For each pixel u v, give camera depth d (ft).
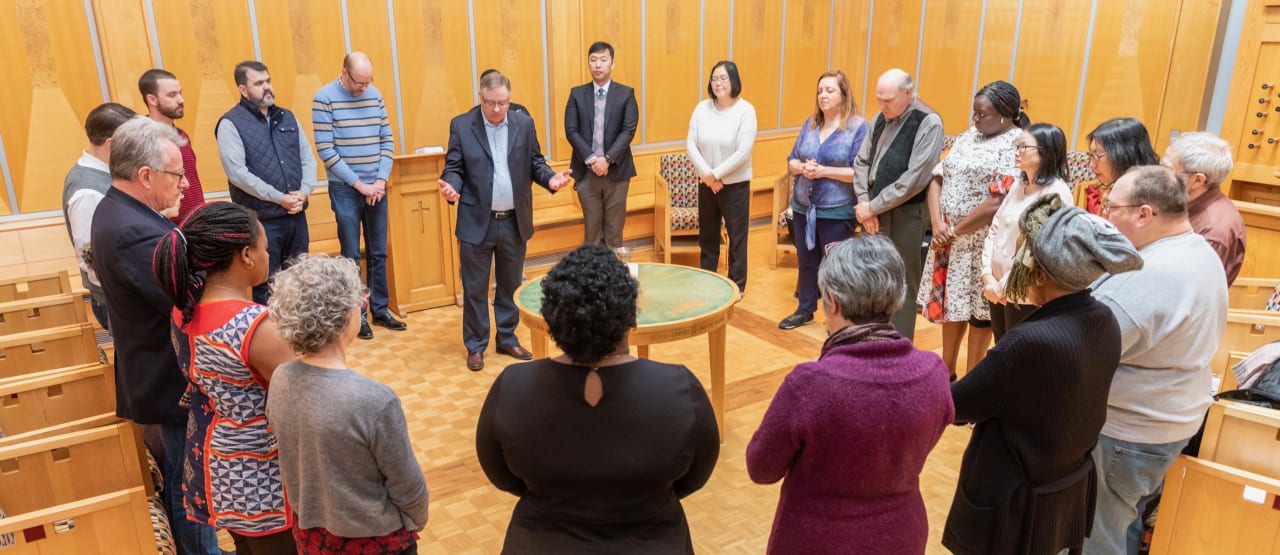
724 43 22.86
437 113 19.22
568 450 5.09
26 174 15.34
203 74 16.44
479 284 14.10
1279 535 6.61
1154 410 6.63
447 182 13.48
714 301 11.07
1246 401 7.51
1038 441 6.03
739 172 17.22
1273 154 14.61
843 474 5.35
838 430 5.21
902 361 5.33
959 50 21.68
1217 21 16.96
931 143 12.97
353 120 15.44
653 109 22.26
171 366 7.45
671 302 11.04
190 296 6.10
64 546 6.57
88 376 8.11
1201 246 6.63
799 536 5.55
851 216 14.97
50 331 8.89
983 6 20.90
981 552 6.45
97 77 15.61
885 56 23.57
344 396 5.48
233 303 6.15
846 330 5.49
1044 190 9.97
